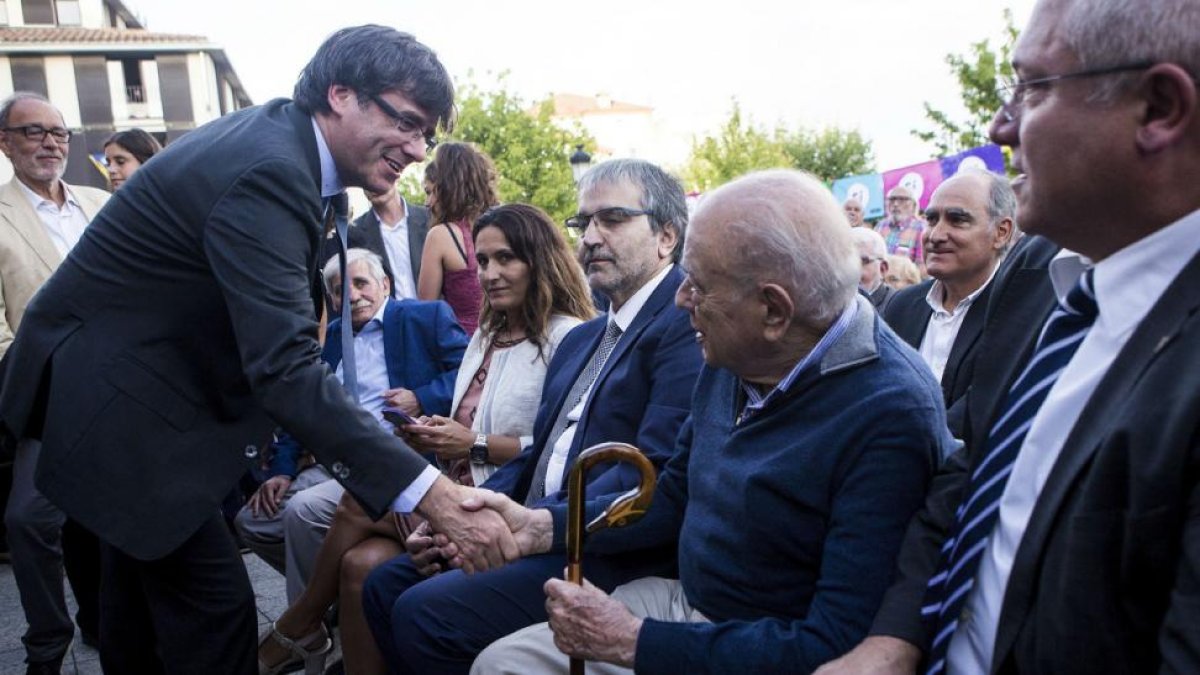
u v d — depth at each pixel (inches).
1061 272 49.9
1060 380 45.8
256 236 76.2
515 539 80.8
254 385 76.7
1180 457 37.0
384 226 183.3
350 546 103.4
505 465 105.9
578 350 103.9
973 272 129.3
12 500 116.9
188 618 89.4
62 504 79.4
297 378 76.2
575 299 115.6
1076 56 40.6
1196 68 38.5
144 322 79.9
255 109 84.3
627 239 93.6
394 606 85.5
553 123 982.4
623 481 84.4
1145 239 41.9
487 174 171.2
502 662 71.7
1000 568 47.4
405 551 100.7
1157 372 39.0
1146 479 38.0
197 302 80.0
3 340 143.6
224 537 91.7
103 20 1540.4
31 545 116.6
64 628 119.6
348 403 78.3
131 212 79.8
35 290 147.4
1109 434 39.8
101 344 79.7
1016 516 46.8
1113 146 40.3
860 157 1425.9
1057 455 43.8
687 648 59.3
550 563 83.5
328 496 119.3
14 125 147.3
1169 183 40.3
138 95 1339.8
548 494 96.7
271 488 129.6
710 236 61.2
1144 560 38.9
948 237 128.9
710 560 65.7
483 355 119.6
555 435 98.1
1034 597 43.8
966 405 55.7
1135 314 42.1
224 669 91.2
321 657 107.3
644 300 95.2
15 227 147.6
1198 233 40.5
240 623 92.0
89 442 78.7
